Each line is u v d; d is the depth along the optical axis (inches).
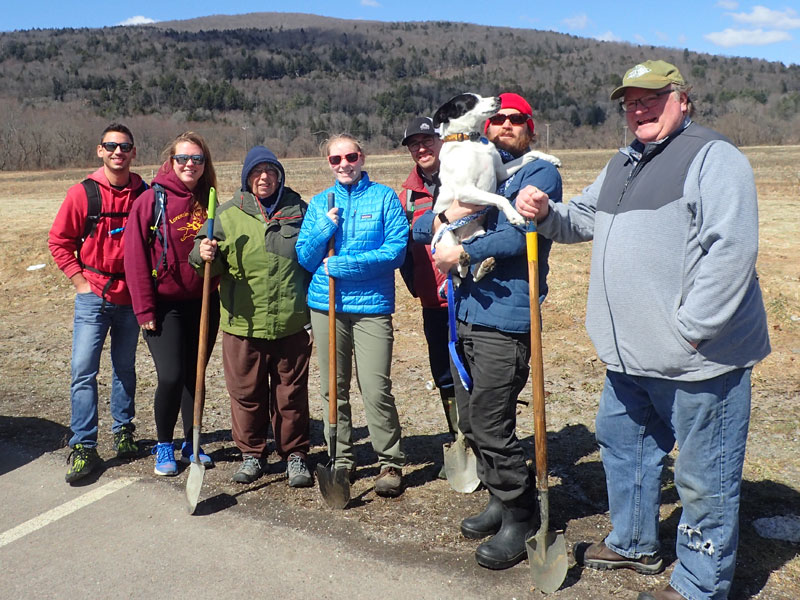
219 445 189.8
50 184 1370.6
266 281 157.9
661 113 105.6
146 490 162.7
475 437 128.5
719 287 98.4
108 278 172.9
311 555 132.6
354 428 202.2
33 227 519.8
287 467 167.5
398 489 155.1
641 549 121.3
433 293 161.3
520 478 126.6
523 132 135.3
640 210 106.9
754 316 104.5
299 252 155.7
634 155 110.2
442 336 164.1
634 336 108.6
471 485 155.9
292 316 160.4
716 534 107.0
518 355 125.2
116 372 181.6
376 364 153.4
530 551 117.9
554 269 343.0
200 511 152.0
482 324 124.3
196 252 158.2
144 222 161.2
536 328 118.3
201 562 132.4
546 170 126.0
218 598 121.4
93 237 170.4
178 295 165.2
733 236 97.7
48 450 188.9
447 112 129.7
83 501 159.0
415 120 163.5
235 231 158.9
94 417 173.3
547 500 118.4
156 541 140.6
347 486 149.3
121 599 122.3
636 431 118.3
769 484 152.4
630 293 107.9
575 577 122.0
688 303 101.3
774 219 502.6
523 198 115.0
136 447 183.2
